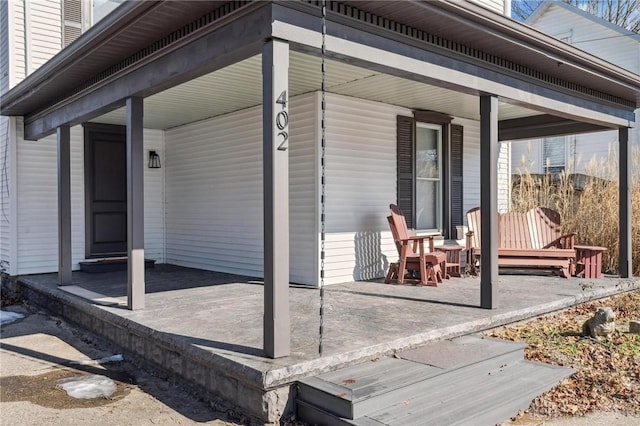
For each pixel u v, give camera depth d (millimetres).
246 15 3539
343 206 6574
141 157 5008
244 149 7395
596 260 7230
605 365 4027
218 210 7941
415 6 3834
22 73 7859
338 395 2969
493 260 4938
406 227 6969
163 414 3424
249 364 3223
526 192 9781
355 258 6734
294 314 4668
